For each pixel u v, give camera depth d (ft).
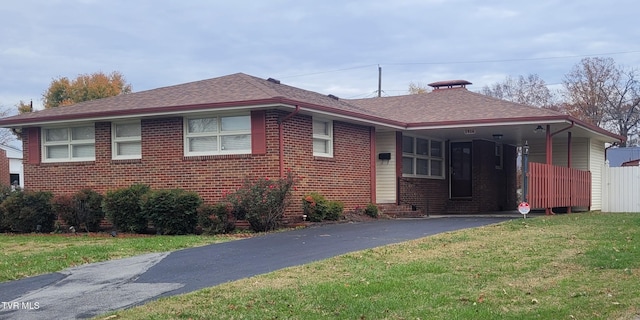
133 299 22.67
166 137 53.26
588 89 156.25
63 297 23.32
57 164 59.00
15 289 25.08
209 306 21.12
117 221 49.55
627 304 20.56
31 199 54.03
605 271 26.43
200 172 51.57
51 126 59.31
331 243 36.94
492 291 22.98
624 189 76.95
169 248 36.14
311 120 53.06
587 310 19.97
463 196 76.74
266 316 19.83
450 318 19.27
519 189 114.62
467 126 61.00
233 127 50.78
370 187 61.41
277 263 29.89
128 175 55.01
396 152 65.98
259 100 47.34
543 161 78.79
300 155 51.21
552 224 46.37
